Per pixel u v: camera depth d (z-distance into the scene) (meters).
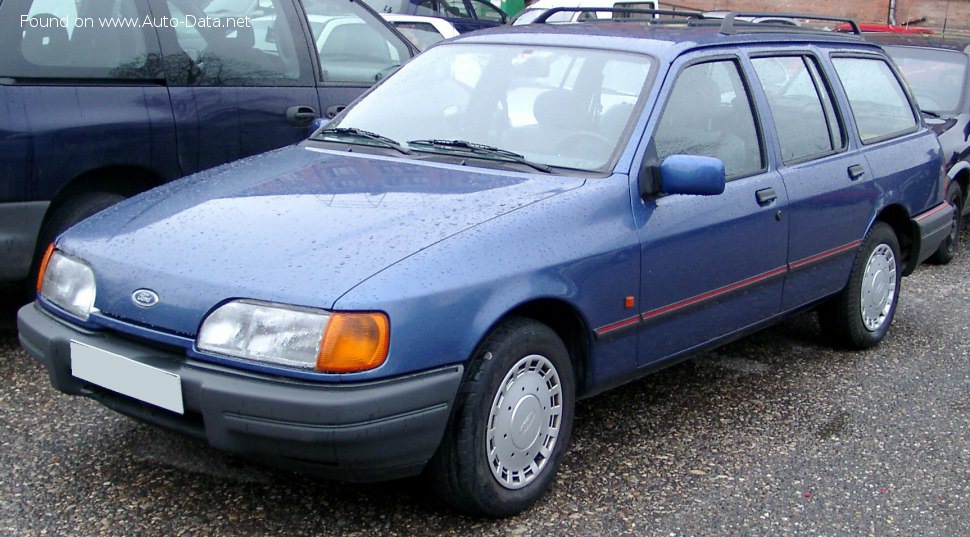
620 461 4.01
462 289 3.14
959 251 8.25
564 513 3.56
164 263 3.22
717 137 4.30
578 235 3.55
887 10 19.86
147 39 5.23
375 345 2.96
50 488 3.59
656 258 3.84
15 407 4.27
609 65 4.19
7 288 5.85
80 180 5.07
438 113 4.32
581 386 3.76
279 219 3.40
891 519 3.65
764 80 4.67
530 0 18.06
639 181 3.81
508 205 3.50
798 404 4.72
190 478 3.70
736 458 4.09
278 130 5.80
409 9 13.62
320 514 3.47
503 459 3.40
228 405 2.98
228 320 3.03
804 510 3.68
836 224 4.96
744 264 4.33
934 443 4.34
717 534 3.47
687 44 4.29
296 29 5.98
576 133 3.99
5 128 4.63
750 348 5.54
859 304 5.36
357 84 6.25
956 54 8.63
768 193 4.43
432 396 3.07
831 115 5.11
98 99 4.99
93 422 4.14
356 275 3.04
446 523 3.45
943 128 7.76
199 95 5.42
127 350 3.22
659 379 4.98
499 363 3.29
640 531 3.46
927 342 5.76
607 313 3.68
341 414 2.91
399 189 3.66
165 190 3.89
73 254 3.49
